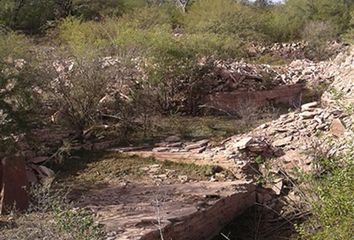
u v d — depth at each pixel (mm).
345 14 37188
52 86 13969
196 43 18875
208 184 11133
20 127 10984
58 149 12555
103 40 20344
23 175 9398
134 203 9883
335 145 10758
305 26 36312
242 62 22625
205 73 18375
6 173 9219
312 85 20266
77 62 14445
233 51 22656
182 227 8922
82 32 24594
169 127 15609
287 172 11367
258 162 10984
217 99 18406
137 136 14492
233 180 11477
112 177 11656
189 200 10000
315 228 6938
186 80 17969
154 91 17125
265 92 19172
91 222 6742
